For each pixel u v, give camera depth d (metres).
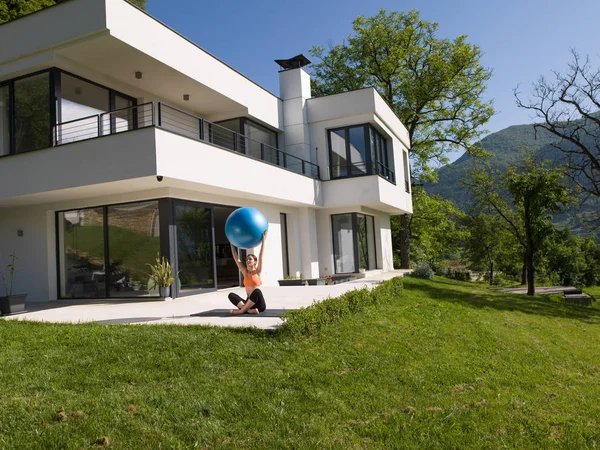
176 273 11.90
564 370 8.21
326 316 8.12
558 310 15.97
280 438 4.14
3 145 12.35
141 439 3.94
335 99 18.89
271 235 16.52
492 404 5.54
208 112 16.88
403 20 30.44
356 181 18.39
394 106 31.41
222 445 3.96
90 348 6.18
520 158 30.25
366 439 4.32
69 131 11.88
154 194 11.90
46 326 7.88
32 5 19.23
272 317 7.96
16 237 13.76
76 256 13.04
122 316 8.93
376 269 22.33
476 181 34.00
